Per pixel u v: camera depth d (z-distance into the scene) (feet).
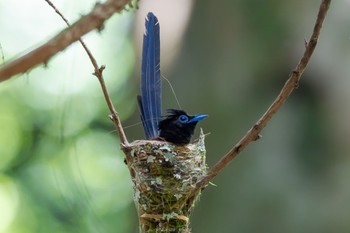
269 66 44.47
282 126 44.80
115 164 57.57
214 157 44.09
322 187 44.09
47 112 57.67
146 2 47.34
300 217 43.62
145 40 21.08
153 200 20.68
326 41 44.32
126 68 60.29
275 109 17.06
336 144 44.42
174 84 45.44
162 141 21.97
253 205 43.98
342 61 44.09
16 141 58.08
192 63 45.44
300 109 44.93
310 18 44.34
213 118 44.39
